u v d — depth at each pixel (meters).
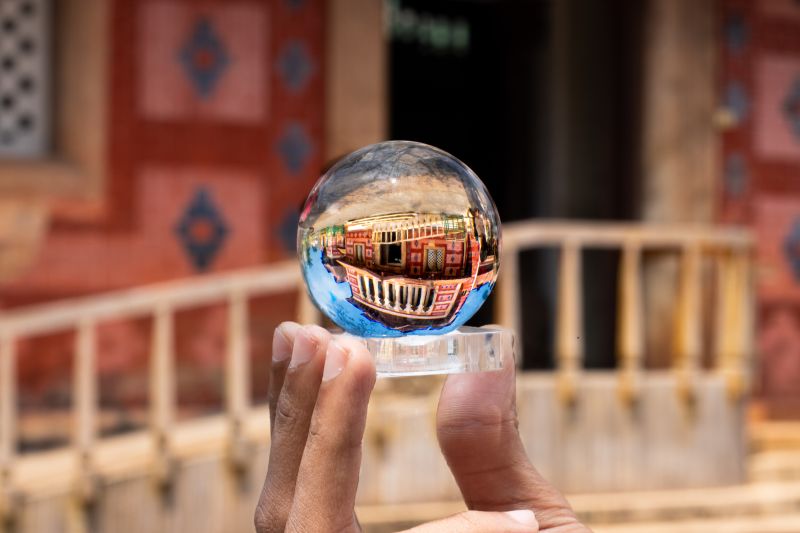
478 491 0.80
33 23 6.54
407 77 9.87
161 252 6.58
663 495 5.52
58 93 6.50
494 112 9.88
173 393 6.50
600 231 5.54
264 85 6.81
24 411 6.17
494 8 9.84
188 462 4.87
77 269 6.42
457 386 0.79
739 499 5.47
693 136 7.47
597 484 5.47
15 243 6.31
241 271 6.73
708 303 7.34
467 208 0.80
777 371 7.72
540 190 9.21
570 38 8.68
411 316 0.79
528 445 5.37
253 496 4.95
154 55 6.61
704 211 7.49
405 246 0.78
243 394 4.95
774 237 7.74
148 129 6.59
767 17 7.75
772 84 7.75
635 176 7.75
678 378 5.64
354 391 0.63
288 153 6.85
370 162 0.80
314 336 0.69
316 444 0.63
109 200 6.50
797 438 6.69
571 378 5.44
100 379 6.34
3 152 6.48
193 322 6.61
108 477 4.75
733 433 5.70
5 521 4.55
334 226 0.79
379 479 5.02
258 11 6.80
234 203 6.74
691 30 7.49
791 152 7.82
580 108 8.56
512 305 5.34
